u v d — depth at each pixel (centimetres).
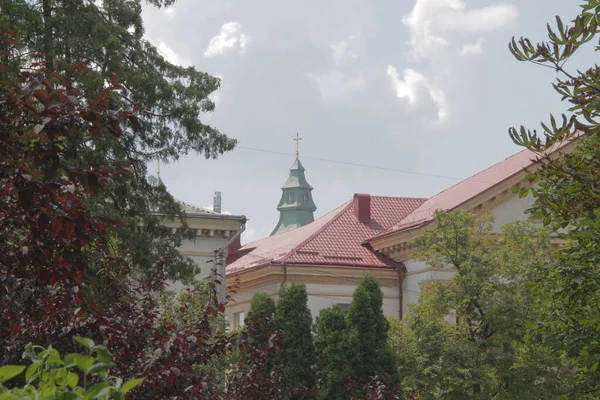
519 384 3634
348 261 5547
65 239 898
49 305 1132
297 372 4191
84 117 868
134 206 3108
